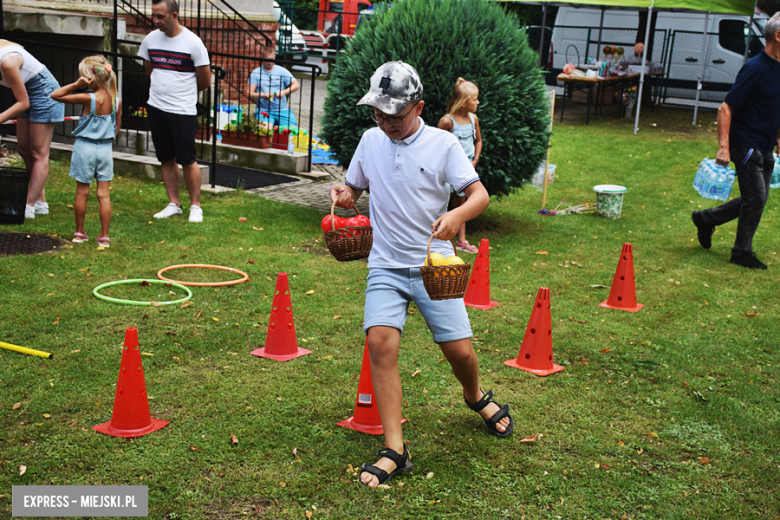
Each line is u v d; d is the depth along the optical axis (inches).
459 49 288.4
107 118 243.3
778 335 208.4
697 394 163.8
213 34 580.7
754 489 126.6
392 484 122.3
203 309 201.6
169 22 275.6
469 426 144.9
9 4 410.9
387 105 114.9
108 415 140.3
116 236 265.1
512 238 313.3
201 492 117.3
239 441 133.8
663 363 183.9
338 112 305.6
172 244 263.1
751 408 160.1
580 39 831.7
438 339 128.3
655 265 281.7
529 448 137.4
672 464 134.2
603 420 150.8
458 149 122.0
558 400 159.5
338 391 157.9
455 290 116.1
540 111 302.5
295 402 151.4
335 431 140.4
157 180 360.8
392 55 292.4
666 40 792.3
